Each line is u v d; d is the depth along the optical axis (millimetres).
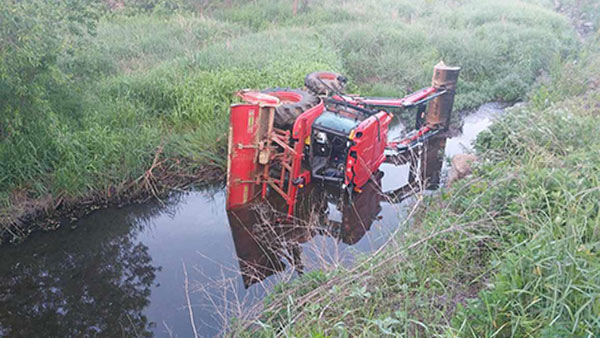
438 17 17688
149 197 7059
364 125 6645
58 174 6637
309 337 3350
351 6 18641
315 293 3805
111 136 7473
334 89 8266
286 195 6539
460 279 3938
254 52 11789
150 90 9188
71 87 7625
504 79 12578
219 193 7285
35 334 4629
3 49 5797
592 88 9094
